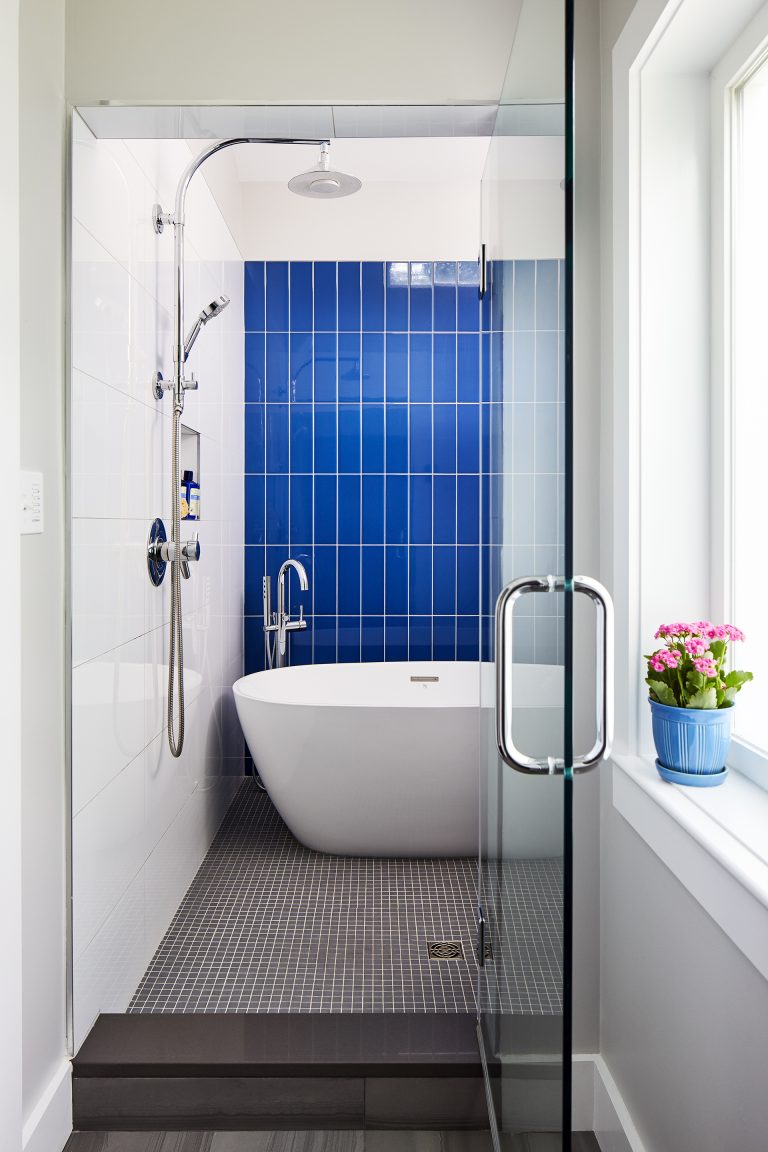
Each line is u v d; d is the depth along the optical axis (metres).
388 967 2.10
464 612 3.76
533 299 1.17
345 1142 1.62
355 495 3.74
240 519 3.63
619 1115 1.54
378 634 3.77
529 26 1.20
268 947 2.21
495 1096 1.54
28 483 1.48
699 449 1.48
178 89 1.65
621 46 1.48
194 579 2.71
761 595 1.40
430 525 3.75
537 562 1.16
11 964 1.30
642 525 1.48
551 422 1.04
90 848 1.74
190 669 2.64
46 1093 1.55
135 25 1.64
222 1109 1.65
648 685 1.45
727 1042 1.12
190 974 2.07
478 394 3.73
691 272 1.47
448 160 3.49
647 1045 1.43
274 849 2.91
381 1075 1.66
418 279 3.72
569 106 0.93
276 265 3.71
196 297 2.72
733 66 1.37
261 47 1.65
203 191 2.83
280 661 3.56
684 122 1.46
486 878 1.75
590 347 1.64
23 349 1.47
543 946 1.12
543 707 1.13
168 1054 1.67
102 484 1.81
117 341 1.91
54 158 1.60
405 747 2.65
